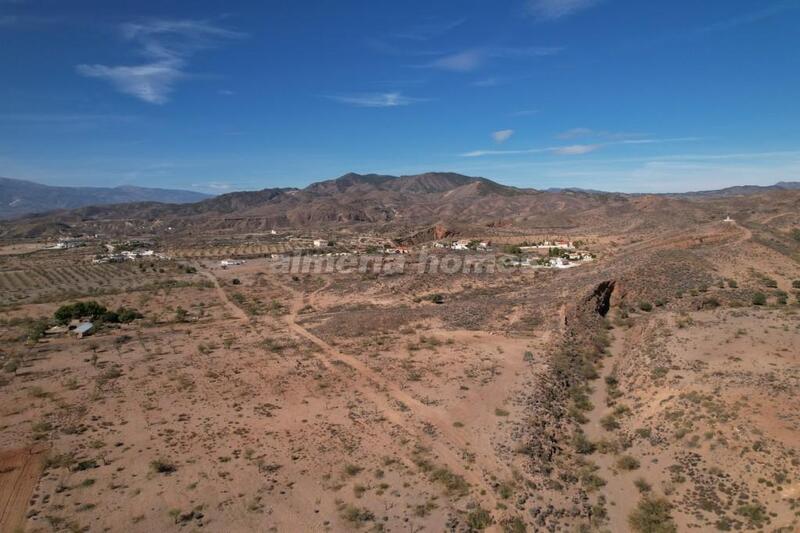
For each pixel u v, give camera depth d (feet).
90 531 80.84
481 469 98.48
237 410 130.72
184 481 95.91
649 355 147.13
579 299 209.87
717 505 81.30
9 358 185.88
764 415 97.86
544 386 138.21
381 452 106.63
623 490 91.45
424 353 174.40
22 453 107.45
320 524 82.94
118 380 157.28
